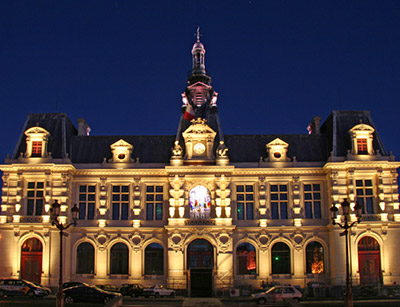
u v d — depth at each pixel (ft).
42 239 178.70
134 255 182.91
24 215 181.06
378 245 180.24
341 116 197.16
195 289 175.32
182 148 193.77
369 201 183.42
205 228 179.63
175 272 177.68
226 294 169.17
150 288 163.53
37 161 185.06
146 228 183.83
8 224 179.83
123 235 184.44
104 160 190.49
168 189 187.21
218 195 182.70
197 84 206.90
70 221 183.42
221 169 183.32
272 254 184.85
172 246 179.11
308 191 189.06
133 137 200.64
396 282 177.17
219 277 176.55
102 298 139.95
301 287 180.55
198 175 183.93
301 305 119.03
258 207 186.60
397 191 183.21
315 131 207.31
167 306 127.13
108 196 187.52
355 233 178.81
